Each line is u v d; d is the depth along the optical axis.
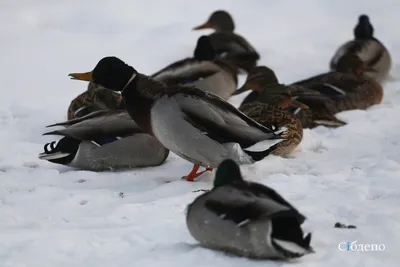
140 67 22.17
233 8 30.91
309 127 16.44
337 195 11.42
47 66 21.95
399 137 15.38
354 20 28.84
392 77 22.56
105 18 28.28
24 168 13.48
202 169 13.30
